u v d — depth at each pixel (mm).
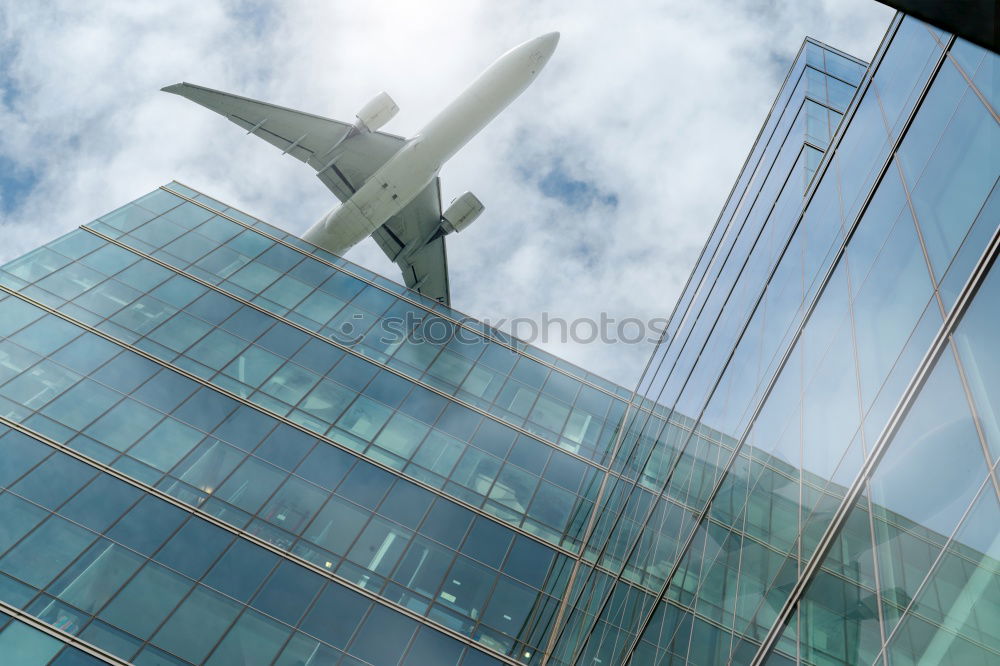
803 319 12258
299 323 28219
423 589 20656
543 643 20531
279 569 19531
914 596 6336
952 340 7125
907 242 9219
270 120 42406
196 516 20047
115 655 16438
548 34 41000
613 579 18578
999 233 6879
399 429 25406
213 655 17188
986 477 5859
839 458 8805
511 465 25750
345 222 41000
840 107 22922
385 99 42031
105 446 20969
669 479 17328
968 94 8992
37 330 23766
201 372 24531
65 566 17688
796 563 8859
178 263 28875
